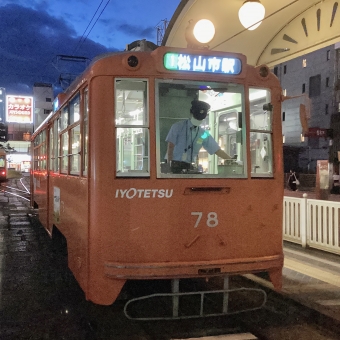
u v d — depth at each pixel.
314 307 4.92
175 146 4.73
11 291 6.03
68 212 5.85
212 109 5.08
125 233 4.29
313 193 22.83
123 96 4.61
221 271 4.48
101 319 4.96
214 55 4.57
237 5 8.55
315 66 35.50
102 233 4.30
